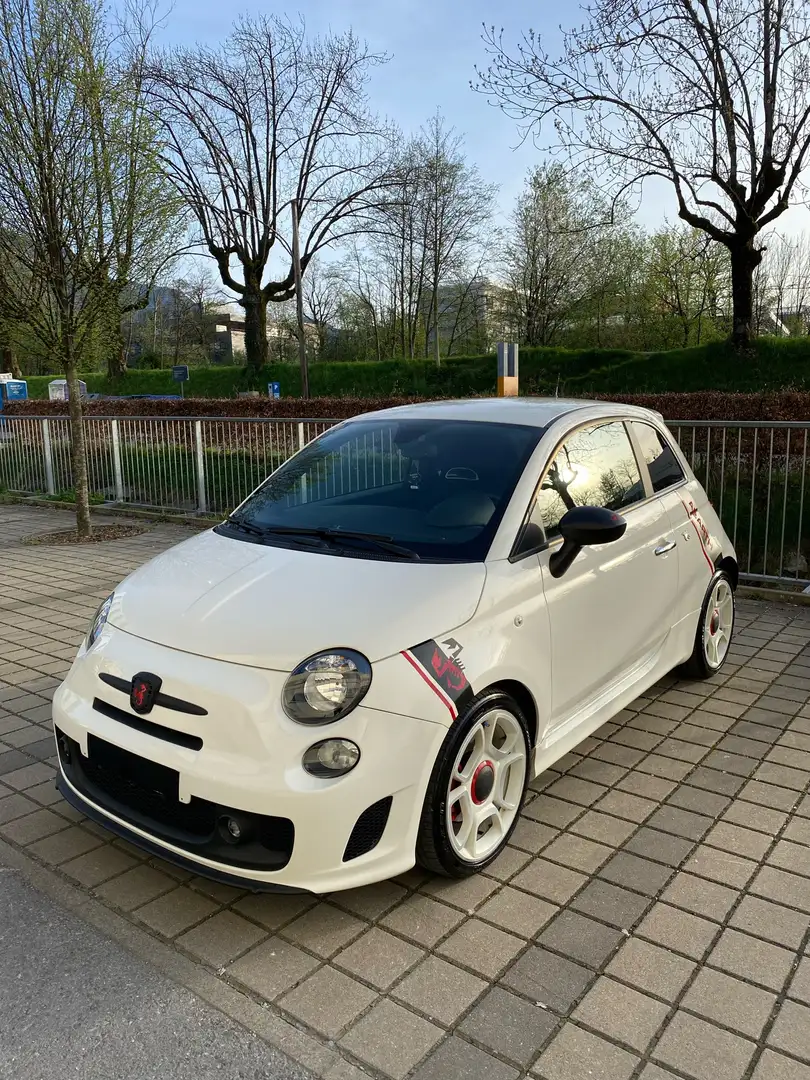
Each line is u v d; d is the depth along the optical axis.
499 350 8.93
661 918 2.73
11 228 8.76
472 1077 2.11
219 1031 2.26
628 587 3.76
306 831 2.43
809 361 23.30
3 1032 2.27
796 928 2.68
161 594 3.09
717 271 36.44
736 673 5.05
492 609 2.92
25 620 6.27
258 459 10.03
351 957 2.55
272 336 56.94
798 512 6.73
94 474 12.25
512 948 2.59
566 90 16.64
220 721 2.53
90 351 9.64
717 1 15.87
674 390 25.34
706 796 3.55
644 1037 2.23
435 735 2.63
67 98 8.52
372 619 2.69
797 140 17.30
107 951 2.59
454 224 42.47
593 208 37.78
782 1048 2.20
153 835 2.68
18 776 3.76
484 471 3.46
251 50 33.22
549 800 3.52
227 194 35.59
